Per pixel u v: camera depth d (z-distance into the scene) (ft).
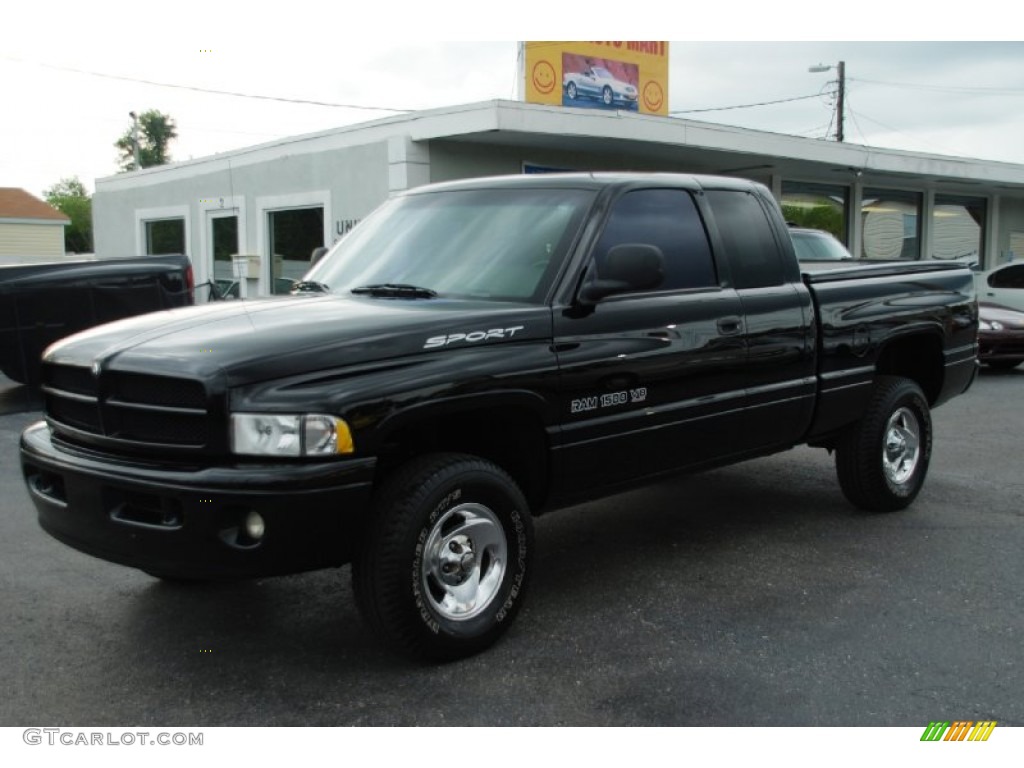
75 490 12.48
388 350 12.29
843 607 15.21
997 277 56.18
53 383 13.57
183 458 11.77
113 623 14.69
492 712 11.74
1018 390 39.91
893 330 19.97
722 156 58.85
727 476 24.23
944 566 17.19
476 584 13.35
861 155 64.28
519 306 13.92
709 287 16.52
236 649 13.70
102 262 34.83
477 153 51.31
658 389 15.33
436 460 12.85
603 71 63.10
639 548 18.35
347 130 51.93
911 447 20.84
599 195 15.17
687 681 12.59
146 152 253.44
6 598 15.71
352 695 12.23
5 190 152.25
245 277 59.06
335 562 12.16
